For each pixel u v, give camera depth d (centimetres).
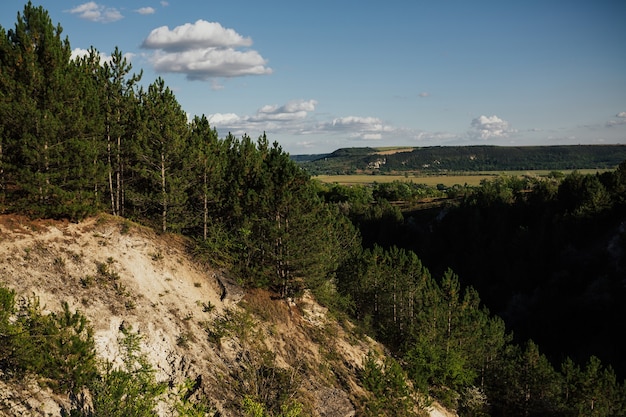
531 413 4166
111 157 3219
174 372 2214
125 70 3250
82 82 2752
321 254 3359
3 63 2448
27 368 1636
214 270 3044
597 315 6481
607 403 3966
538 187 9925
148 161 3067
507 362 4453
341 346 3378
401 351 4306
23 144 2339
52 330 1714
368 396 2961
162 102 3175
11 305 1622
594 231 7594
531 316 7088
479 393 4009
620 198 7544
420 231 11050
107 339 2106
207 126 3725
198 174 3284
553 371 4212
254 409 1992
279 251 3253
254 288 3200
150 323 2323
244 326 2752
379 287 4984
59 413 1623
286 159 3291
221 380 2275
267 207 3158
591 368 4059
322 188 16125
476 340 4344
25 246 2239
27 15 2498
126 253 2630
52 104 2455
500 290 7931
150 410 1681
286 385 2420
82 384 1728
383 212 11294
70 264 2322
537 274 7706
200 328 2544
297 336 3111
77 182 2536
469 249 9100
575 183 8906
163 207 3188
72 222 2586
